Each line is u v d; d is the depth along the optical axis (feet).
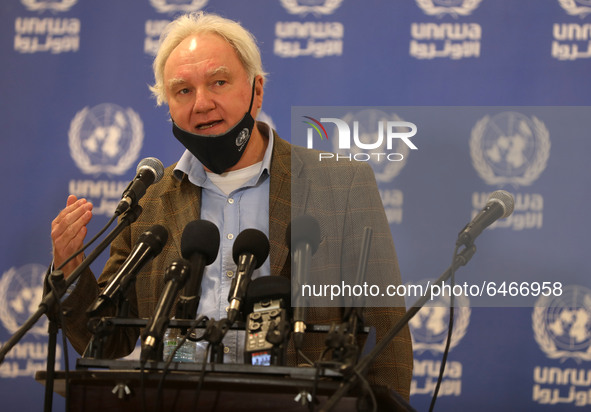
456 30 16.92
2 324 16.72
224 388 7.92
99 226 16.97
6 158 17.25
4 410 16.46
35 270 16.90
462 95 16.75
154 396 8.21
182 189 12.71
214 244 10.05
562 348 15.37
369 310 10.84
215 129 11.98
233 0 17.47
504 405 15.40
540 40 16.71
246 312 9.41
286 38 17.28
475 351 15.55
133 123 17.31
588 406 15.21
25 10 17.67
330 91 17.03
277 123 17.04
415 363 15.65
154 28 17.61
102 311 9.41
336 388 7.79
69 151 17.26
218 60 12.03
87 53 17.57
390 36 17.06
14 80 17.51
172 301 8.98
